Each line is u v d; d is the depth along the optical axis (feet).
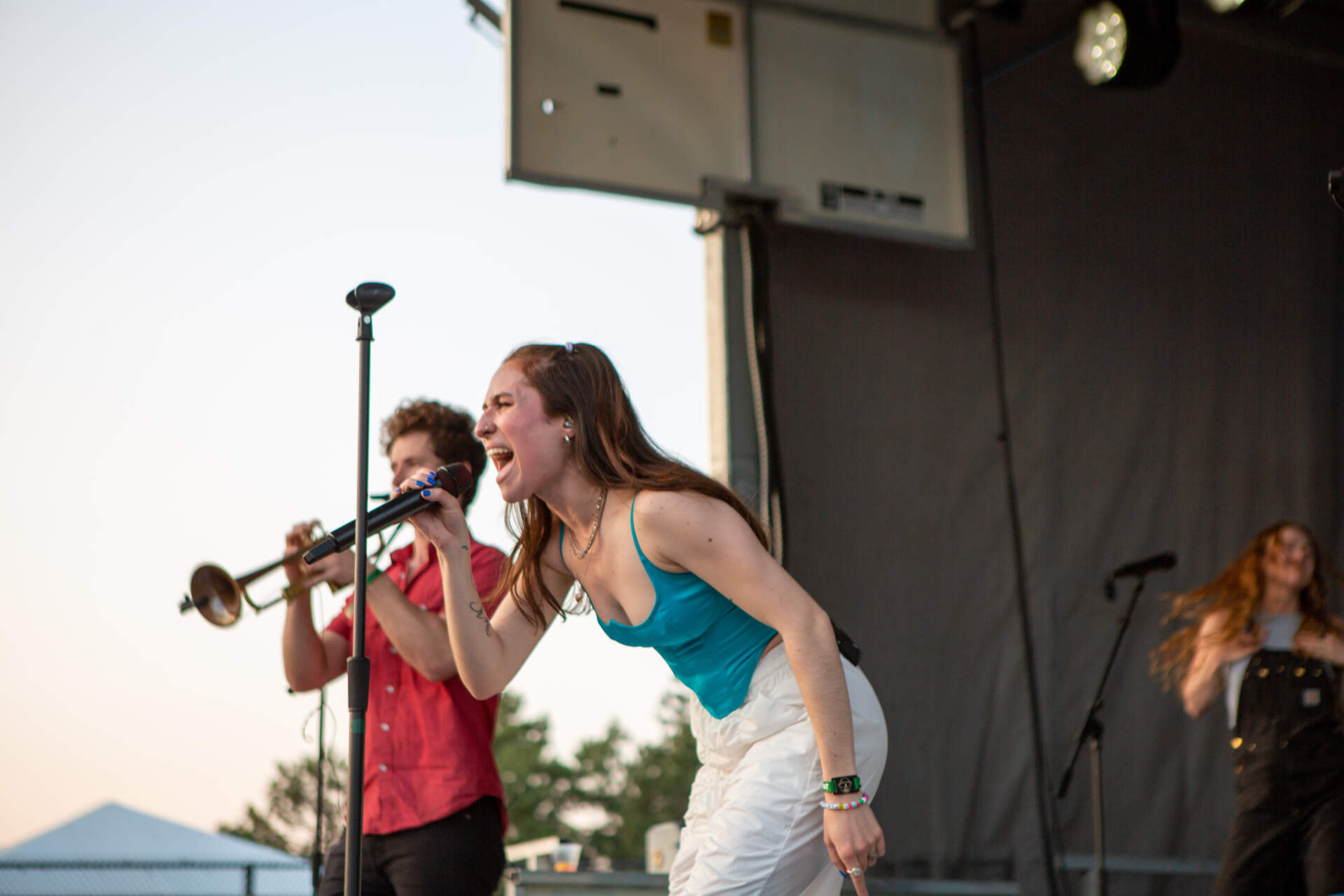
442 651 8.06
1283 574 12.16
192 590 9.20
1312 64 15.81
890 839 13.67
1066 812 14.38
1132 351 15.62
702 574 6.17
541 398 6.43
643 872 11.78
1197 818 14.55
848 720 5.90
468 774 8.20
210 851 30.66
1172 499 15.31
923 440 14.62
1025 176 15.74
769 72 14.25
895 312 14.83
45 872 27.89
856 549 14.07
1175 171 16.05
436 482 6.84
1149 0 13.64
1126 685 14.79
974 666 14.34
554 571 7.07
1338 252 15.34
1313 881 11.00
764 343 13.80
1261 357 15.49
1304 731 11.41
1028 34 15.79
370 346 7.00
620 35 13.50
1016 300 15.39
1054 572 14.88
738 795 6.21
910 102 15.02
